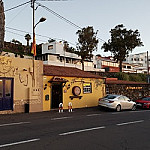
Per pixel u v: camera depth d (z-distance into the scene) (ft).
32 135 23.82
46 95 51.34
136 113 50.78
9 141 21.02
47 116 40.81
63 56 136.36
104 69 175.32
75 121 34.91
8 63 43.75
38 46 173.06
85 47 135.85
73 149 18.72
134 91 89.61
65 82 56.65
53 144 20.18
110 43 164.55
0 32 51.44
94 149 18.90
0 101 42.09
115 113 49.47
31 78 48.08
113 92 77.97
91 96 65.51
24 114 43.06
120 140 22.59
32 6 48.16
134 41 159.12
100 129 28.50
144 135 25.36
